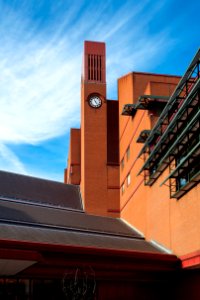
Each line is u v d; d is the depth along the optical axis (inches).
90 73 2092.8
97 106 2044.8
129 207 1561.3
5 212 1228.5
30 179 1921.8
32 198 1768.0
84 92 2057.1
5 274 949.2
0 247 807.7
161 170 1153.4
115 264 972.6
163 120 1088.8
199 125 883.4
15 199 1685.5
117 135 2027.6
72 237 1082.1
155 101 1294.3
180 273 1067.3
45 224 1231.5
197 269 991.0
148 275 1091.3
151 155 1146.0
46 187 1932.8
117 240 1198.3
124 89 1692.9
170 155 1034.1
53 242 951.6
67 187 2047.2
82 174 2001.7
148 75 1555.1
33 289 975.0
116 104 2084.2
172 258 1011.3
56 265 938.1
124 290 1079.6
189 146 960.3
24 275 964.6
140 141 1311.5
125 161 1662.2
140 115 1407.5
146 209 1320.1
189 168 958.4
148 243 1227.9
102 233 1323.8
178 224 1037.2
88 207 1894.7
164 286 1127.0
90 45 2134.6
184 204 1005.2
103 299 1050.7
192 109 938.7
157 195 1210.6
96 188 1929.1
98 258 951.0
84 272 861.8
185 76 884.6
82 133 2070.6
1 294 943.7
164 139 1048.8
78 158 2265.0
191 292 1009.5
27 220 1211.2
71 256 919.0
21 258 743.1
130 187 1550.2
